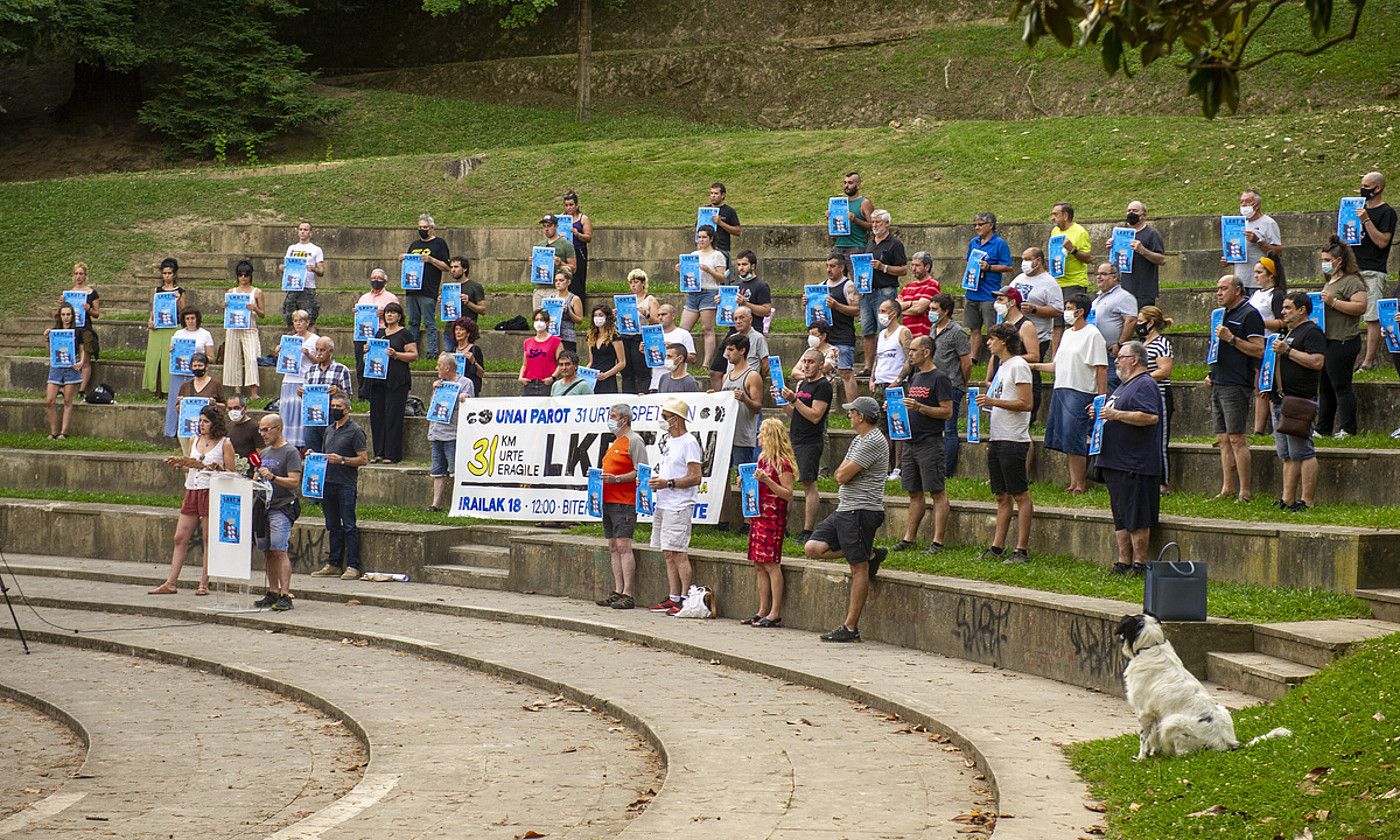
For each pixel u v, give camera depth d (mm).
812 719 11500
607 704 12305
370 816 9297
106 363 26250
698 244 22359
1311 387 14602
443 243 24859
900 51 39500
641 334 20938
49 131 40688
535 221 31703
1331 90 31797
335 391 19828
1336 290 16625
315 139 39938
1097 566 14555
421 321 24969
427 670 14430
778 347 23438
